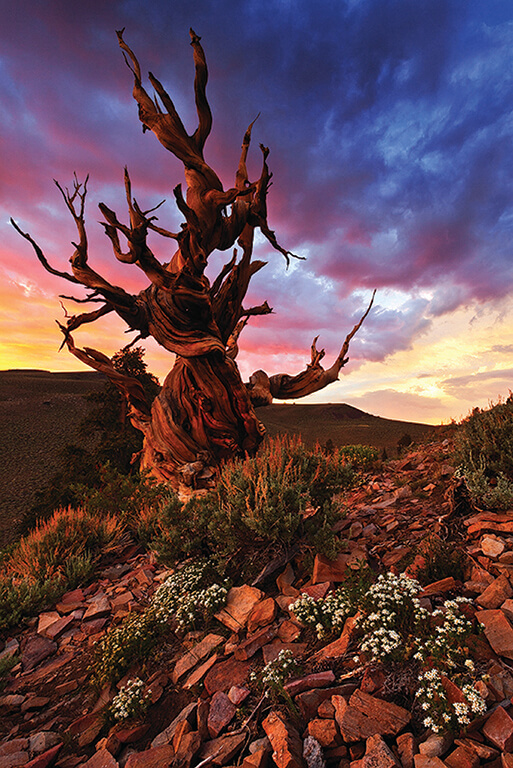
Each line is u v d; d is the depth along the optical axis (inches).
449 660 98.8
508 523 169.6
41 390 4286.4
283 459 232.5
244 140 709.9
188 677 140.0
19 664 195.8
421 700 93.6
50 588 263.9
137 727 124.4
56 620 230.4
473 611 123.1
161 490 431.2
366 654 115.8
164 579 247.1
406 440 1045.8
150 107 584.7
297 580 179.0
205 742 109.1
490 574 141.8
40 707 156.4
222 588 175.8
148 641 162.6
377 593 123.6
